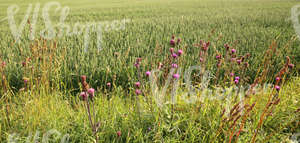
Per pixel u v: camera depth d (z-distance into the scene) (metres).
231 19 12.36
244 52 6.01
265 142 2.60
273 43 3.08
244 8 20.27
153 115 2.88
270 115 2.85
